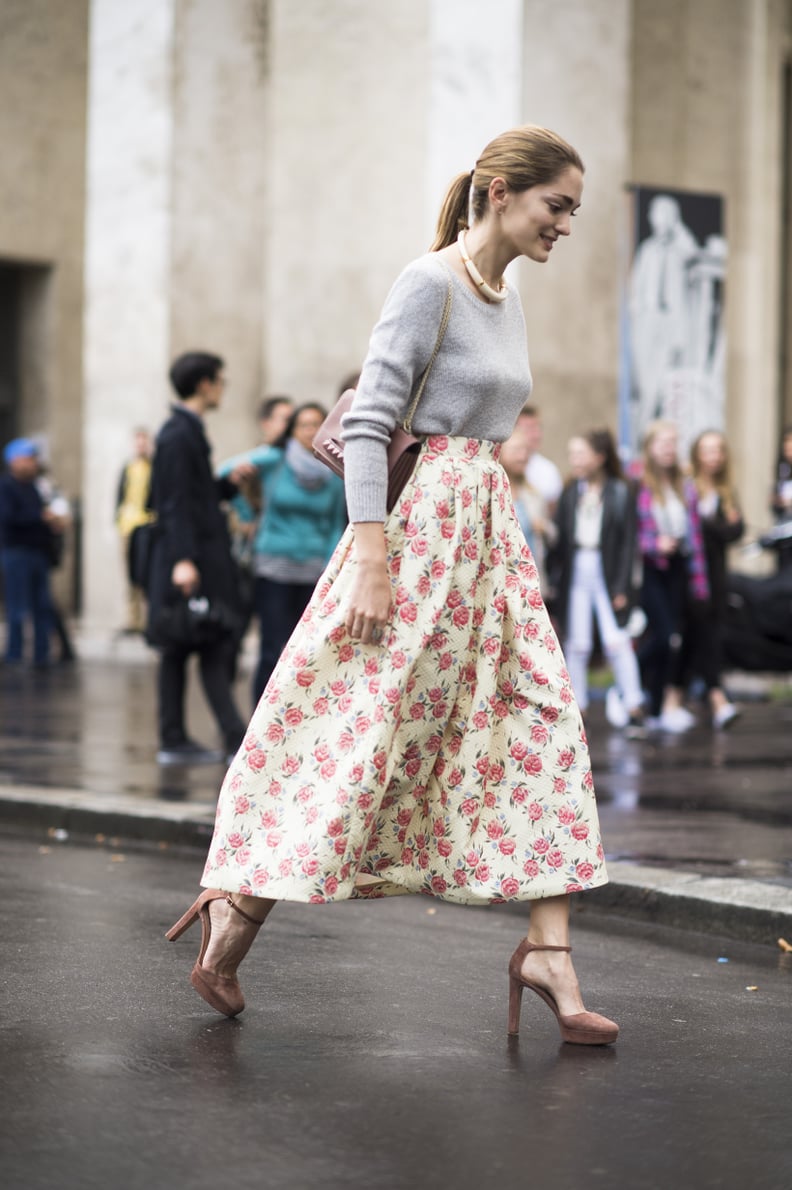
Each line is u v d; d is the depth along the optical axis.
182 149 19.34
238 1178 3.56
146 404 19.50
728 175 20.22
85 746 11.45
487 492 4.59
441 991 5.32
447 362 4.52
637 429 17.56
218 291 19.61
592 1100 4.16
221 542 10.51
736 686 17.33
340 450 4.68
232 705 10.70
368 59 18.97
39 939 5.93
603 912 6.88
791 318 21.25
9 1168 3.59
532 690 4.59
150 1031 4.71
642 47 19.23
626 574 12.66
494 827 4.58
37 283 25.14
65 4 25.02
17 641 19.19
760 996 5.41
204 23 19.42
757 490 20.53
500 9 17.02
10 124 24.52
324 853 4.42
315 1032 4.75
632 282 17.53
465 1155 3.74
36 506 18.89
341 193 19.20
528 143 4.53
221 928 4.73
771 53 20.45
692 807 8.95
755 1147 3.84
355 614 4.42
